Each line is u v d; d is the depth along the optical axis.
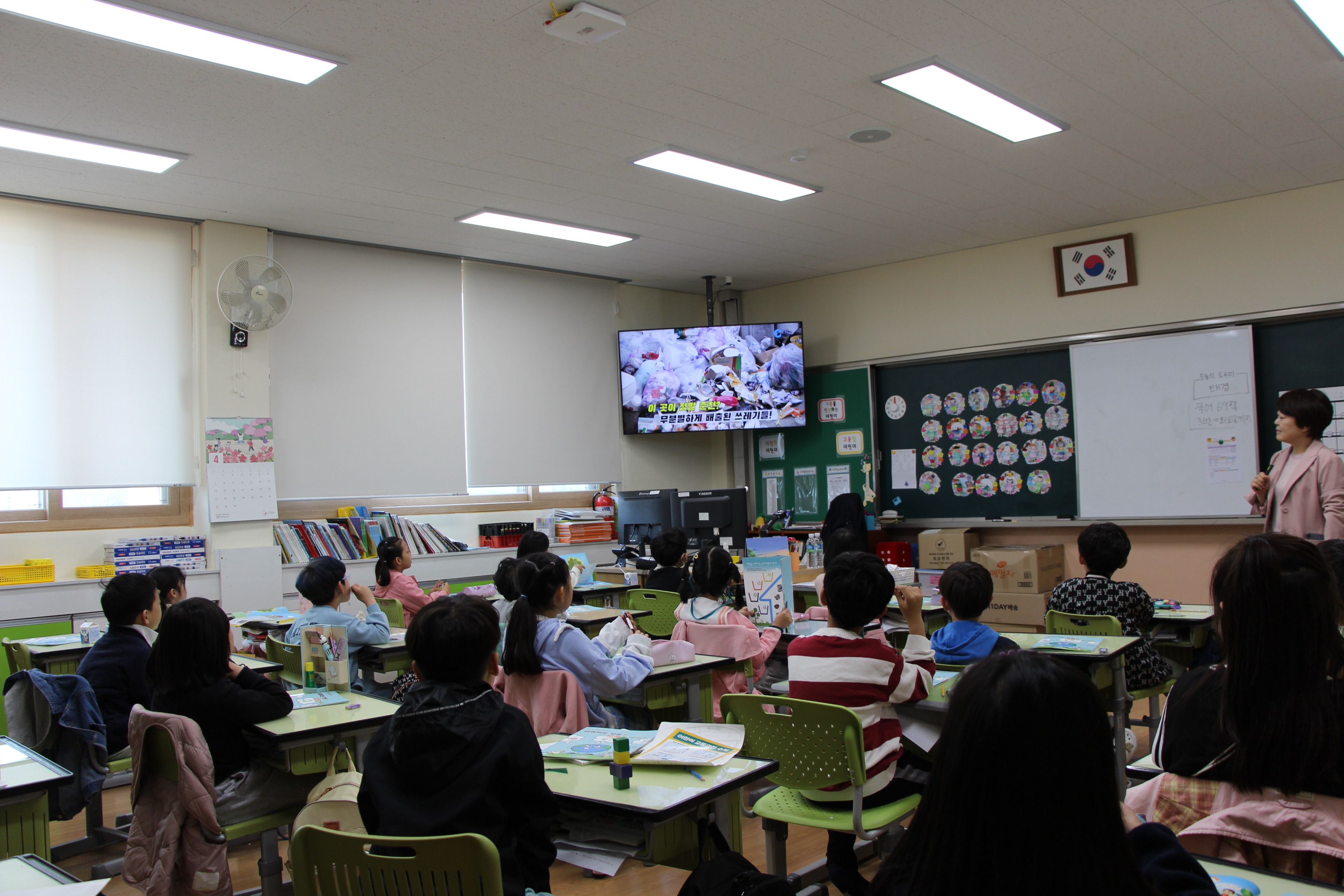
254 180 4.95
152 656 2.56
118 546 5.08
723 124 4.50
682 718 3.52
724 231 6.36
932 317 7.22
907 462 7.44
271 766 2.59
